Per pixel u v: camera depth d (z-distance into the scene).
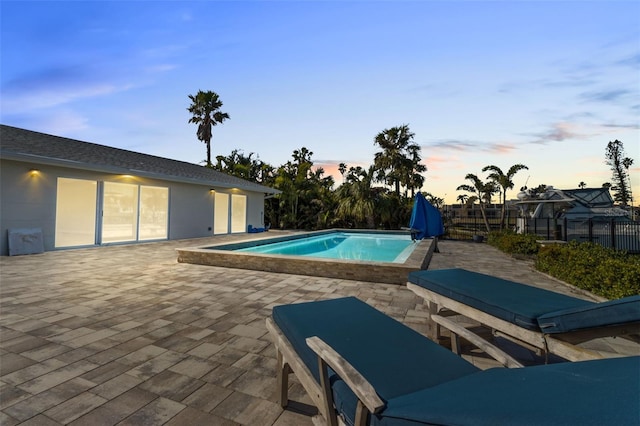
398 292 5.10
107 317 3.83
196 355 2.86
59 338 3.19
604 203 26.25
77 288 5.23
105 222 11.40
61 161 9.38
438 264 8.18
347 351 1.67
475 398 1.01
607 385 0.87
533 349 2.62
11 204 8.88
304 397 2.25
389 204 19.17
